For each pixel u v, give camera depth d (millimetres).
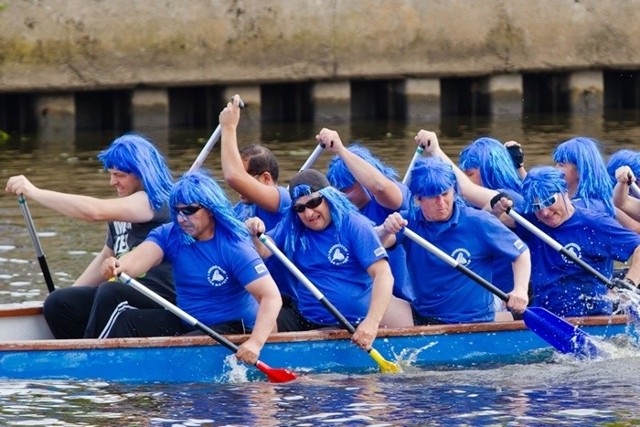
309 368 25391
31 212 41969
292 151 54875
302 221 25688
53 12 59656
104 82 60969
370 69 65562
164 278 25969
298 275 25297
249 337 24641
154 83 61844
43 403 22766
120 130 62719
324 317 26016
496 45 67625
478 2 66938
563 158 28812
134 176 25828
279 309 24547
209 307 25016
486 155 28938
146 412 22312
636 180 32688
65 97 61312
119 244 26547
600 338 27344
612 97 72000
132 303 25484
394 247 26688
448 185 26094
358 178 26844
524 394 23656
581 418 22016
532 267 28188
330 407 22719
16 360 24266
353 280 25812
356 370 25562
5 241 37531
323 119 65625
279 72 63906
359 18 64875
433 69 66625
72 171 49844
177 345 24625
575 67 69188
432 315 27016
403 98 66688
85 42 60344
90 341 24406
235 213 25391
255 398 23328
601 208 28266
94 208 25234
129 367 24516
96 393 23500
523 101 70500
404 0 65562
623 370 25609
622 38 69688
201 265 24719
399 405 22859
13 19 59031
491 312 27328
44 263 27844
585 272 27625
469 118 67438
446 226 26344
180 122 64875
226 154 26453
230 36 62719
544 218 27438
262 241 25250
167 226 24938
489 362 26359
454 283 26766
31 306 26453
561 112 70062
